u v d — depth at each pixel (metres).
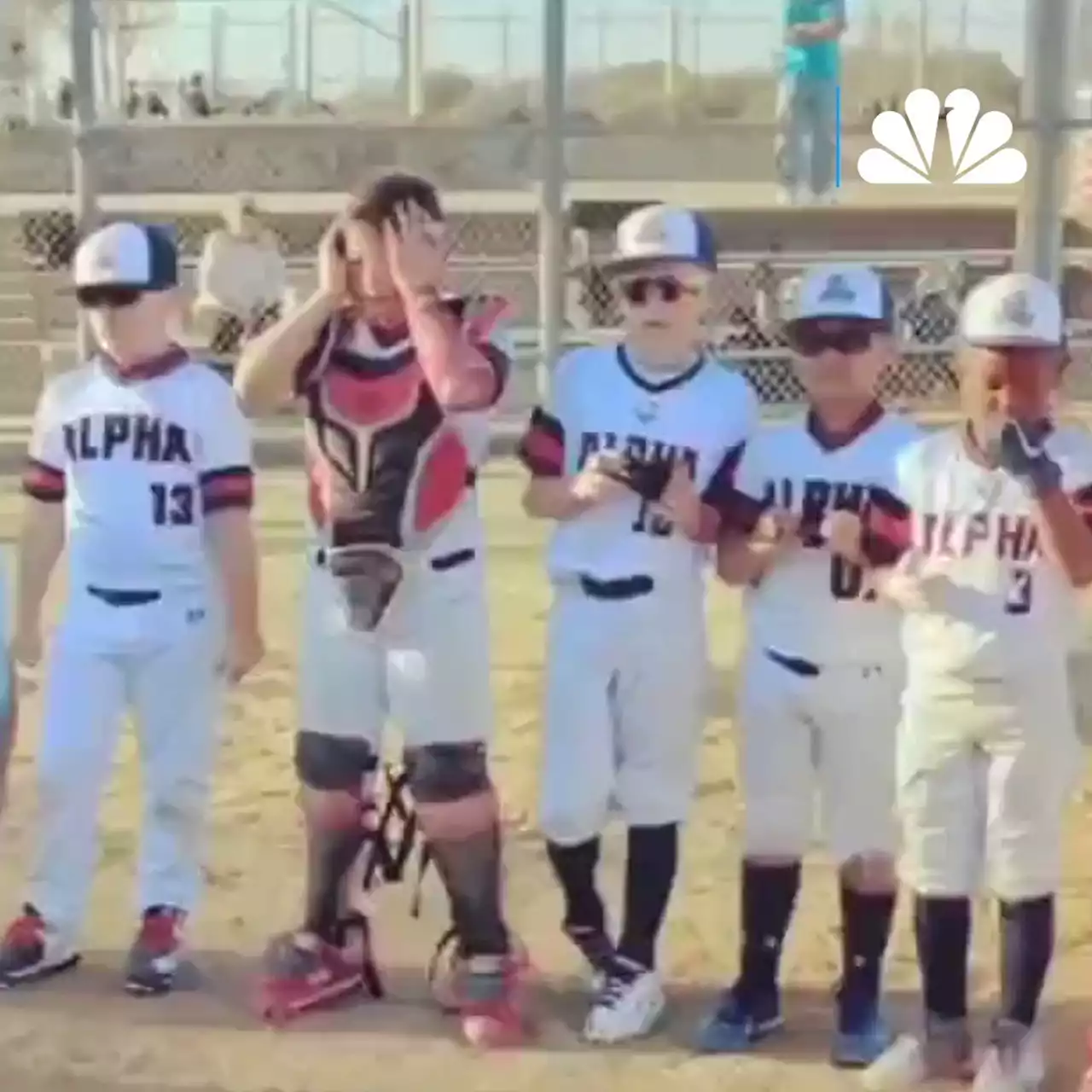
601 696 4.50
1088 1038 4.52
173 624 4.79
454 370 4.30
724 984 4.92
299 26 17.91
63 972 4.96
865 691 4.34
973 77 15.26
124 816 6.17
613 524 4.48
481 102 16.56
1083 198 13.76
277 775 6.62
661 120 13.80
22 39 16.22
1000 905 4.22
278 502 12.41
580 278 12.95
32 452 4.94
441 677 4.46
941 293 13.74
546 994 4.86
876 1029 4.46
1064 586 4.17
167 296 4.76
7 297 15.77
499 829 4.63
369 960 4.78
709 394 4.51
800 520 4.32
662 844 4.57
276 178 15.91
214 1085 4.31
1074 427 4.30
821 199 11.77
